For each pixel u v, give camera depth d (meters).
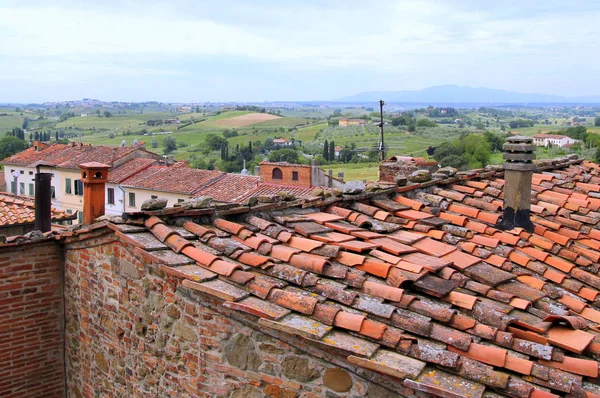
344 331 4.27
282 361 4.59
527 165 7.22
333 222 6.44
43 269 7.16
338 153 71.38
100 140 119.75
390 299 4.64
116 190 42.31
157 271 5.50
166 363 5.50
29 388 7.20
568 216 8.23
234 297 4.52
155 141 101.25
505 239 6.89
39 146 55.75
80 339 7.02
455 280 5.33
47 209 9.70
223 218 6.13
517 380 3.79
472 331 4.32
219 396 5.02
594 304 5.82
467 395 3.60
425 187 8.50
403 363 3.88
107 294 6.37
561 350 4.23
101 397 6.67
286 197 6.90
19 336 7.07
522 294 5.34
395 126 94.56
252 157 75.75
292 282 4.89
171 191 37.31
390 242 6.02
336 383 4.32
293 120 146.50
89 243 6.56
